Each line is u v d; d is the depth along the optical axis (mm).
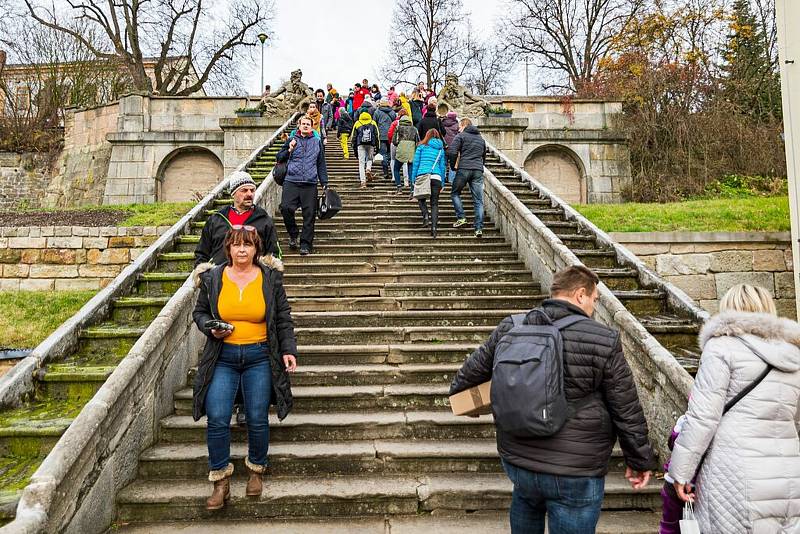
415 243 8633
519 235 8023
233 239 3834
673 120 18359
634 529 3654
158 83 27859
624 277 6477
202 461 4141
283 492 3877
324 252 8312
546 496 2605
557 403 2518
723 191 16547
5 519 3104
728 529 2520
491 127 17031
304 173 8031
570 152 18328
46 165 21656
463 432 4582
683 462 2631
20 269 10828
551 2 29828
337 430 4539
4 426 3852
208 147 18484
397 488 3943
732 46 21781
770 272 8602
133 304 5527
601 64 25594
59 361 4727
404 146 10680
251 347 3816
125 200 18375
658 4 23047
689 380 3951
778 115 19812
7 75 24234
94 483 3490
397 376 5258
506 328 2848
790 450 2568
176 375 4855
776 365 2611
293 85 17891
